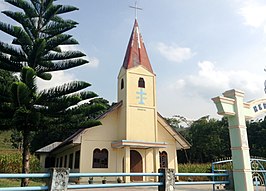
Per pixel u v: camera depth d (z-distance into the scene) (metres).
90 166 17.61
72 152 20.64
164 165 19.78
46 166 26.95
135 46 20.84
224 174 7.80
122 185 5.88
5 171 18.62
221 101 7.92
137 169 18.36
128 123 18.06
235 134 7.98
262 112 8.83
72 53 13.81
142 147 18.17
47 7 13.73
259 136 33.22
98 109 13.42
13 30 12.33
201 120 40.38
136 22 22.45
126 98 18.61
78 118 13.56
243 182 7.47
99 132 18.56
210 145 36.34
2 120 11.49
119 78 20.47
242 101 8.32
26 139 12.14
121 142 17.06
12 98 10.61
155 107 19.34
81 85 12.61
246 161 7.68
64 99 12.02
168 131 20.61
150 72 20.05
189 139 39.28
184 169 23.16
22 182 11.79
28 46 13.08
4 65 12.93
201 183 7.26
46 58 13.49
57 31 13.52
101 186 5.59
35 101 11.94
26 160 11.96
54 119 12.74
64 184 5.07
